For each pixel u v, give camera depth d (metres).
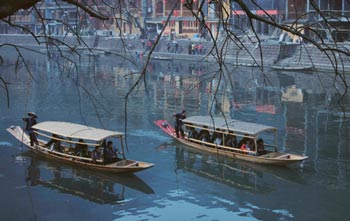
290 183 16.28
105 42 61.59
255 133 18.22
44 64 55.22
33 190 15.70
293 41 47.00
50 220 13.48
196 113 28.61
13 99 32.31
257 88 36.72
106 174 17.12
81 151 18.09
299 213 13.90
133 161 17.25
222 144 19.45
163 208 14.36
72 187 15.96
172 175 17.19
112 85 39.00
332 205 14.40
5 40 77.94
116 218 13.66
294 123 25.27
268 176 16.98
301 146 20.69
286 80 40.03
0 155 19.33
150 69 48.91
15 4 3.38
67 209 14.24
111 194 15.34
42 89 36.69
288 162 17.47
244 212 14.04
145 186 16.08
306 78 40.72
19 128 22.41
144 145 21.16
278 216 13.74
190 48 55.94
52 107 29.84
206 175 17.20
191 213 13.98
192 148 20.58
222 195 15.34
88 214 13.88
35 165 18.22
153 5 61.22
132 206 14.48
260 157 17.92
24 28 4.76
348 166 17.84
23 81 40.53
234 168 17.86
